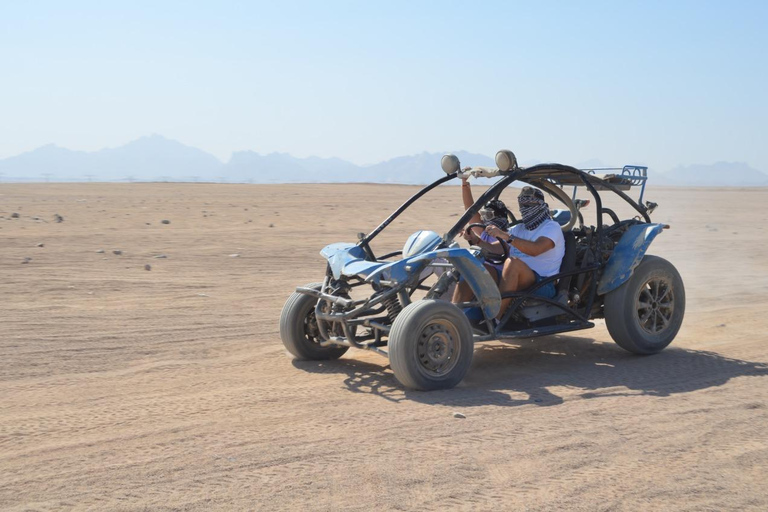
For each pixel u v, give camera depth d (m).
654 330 8.02
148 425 5.52
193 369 7.22
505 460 4.84
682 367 7.47
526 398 6.33
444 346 6.60
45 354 7.62
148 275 12.99
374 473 4.60
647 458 4.91
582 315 7.95
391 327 6.52
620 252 7.82
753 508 4.18
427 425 5.55
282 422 5.61
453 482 4.48
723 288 12.77
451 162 7.82
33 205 30.80
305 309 7.55
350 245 7.67
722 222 29.09
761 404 6.14
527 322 7.59
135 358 7.58
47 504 4.16
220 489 4.36
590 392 6.52
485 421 5.66
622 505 4.20
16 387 6.50
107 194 43.72
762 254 17.89
